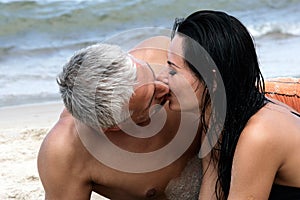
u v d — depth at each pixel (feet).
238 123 9.45
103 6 38.45
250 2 40.29
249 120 9.40
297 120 9.60
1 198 14.57
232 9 40.16
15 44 33.12
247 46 9.38
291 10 38.88
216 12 9.53
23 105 22.85
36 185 15.29
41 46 33.09
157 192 10.93
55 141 10.36
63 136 10.37
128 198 11.05
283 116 9.48
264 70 25.17
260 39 32.01
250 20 37.22
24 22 36.11
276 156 9.25
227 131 9.54
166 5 39.27
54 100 23.59
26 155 17.17
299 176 9.55
